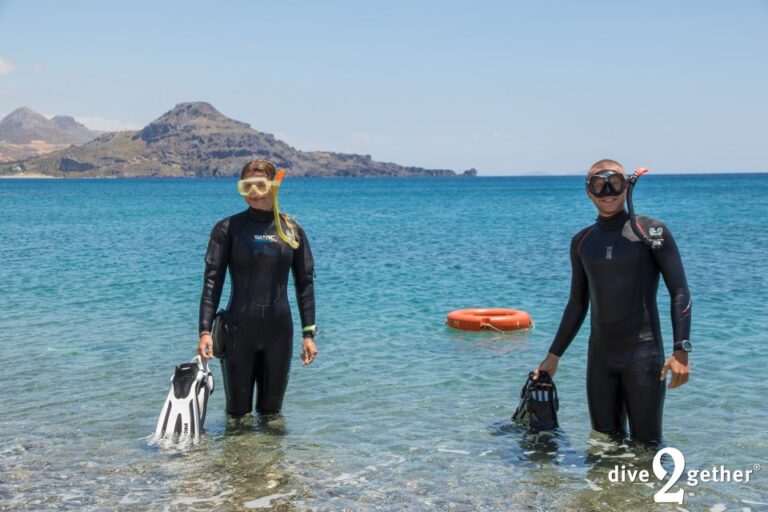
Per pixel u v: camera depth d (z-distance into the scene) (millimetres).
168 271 19188
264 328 6719
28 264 20891
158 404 7391
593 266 6078
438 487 5301
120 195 112875
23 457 5910
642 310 5992
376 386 8086
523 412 6660
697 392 7676
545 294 15469
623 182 5918
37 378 8367
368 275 18703
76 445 6195
